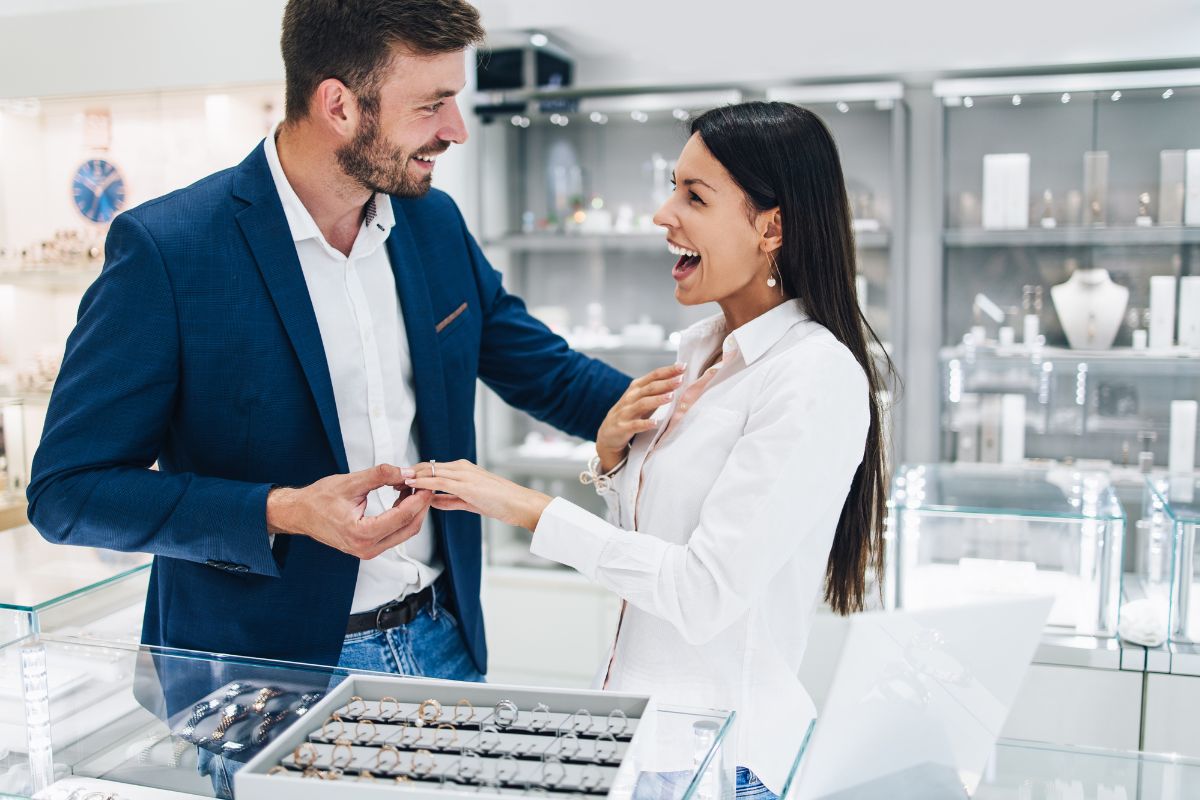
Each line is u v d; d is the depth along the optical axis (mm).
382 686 1093
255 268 1426
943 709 1014
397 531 1296
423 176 1411
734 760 1035
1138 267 3631
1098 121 3598
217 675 1166
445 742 980
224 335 1410
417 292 1578
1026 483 2562
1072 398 3668
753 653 1335
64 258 3654
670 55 3783
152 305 1376
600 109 3832
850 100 3656
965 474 2686
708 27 3709
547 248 4215
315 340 1452
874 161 3781
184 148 3436
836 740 948
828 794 961
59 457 1367
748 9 3668
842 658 928
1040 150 3656
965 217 3744
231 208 1427
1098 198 3613
